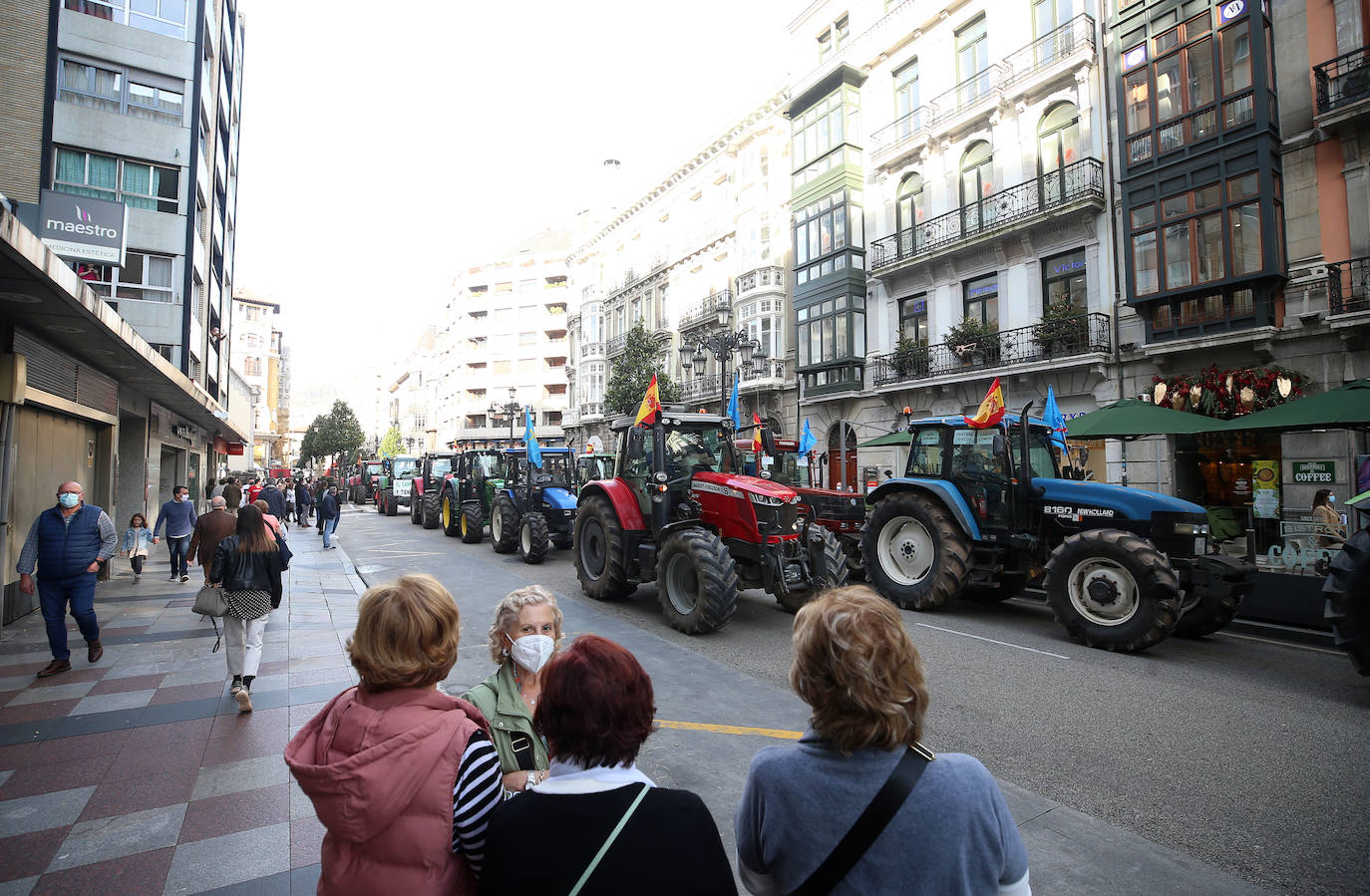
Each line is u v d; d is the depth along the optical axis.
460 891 1.51
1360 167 11.56
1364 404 8.15
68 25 16.36
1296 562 9.17
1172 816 3.46
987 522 8.32
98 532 5.92
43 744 4.20
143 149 17.14
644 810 1.30
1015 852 1.34
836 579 7.63
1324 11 12.02
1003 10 17.42
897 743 1.36
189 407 17.80
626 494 8.90
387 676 1.63
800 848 1.32
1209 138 13.14
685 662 6.21
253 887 2.79
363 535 19.34
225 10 23.62
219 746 4.19
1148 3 14.28
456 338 65.62
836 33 23.03
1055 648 6.87
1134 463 14.23
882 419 20.64
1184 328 13.56
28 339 7.92
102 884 2.79
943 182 18.98
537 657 2.38
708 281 29.77
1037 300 16.55
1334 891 2.83
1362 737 4.50
